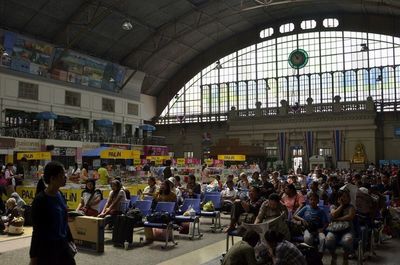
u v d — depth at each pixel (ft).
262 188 34.17
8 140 88.28
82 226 31.12
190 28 131.34
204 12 124.06
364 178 46.32
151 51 136.56
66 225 14.15
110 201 34.96
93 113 126.82
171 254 29.71
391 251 31.76
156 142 148.25
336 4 128.57
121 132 138.10
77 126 125.08
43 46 108.47
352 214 25.72
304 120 135.95
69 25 108.17
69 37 113.39
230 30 148.56
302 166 134.41
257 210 28.04
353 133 128.88
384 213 36.42
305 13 143.02
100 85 129.80
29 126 107.34
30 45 105.50
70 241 14.53
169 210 35.29
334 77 140.87
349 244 25.02
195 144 158.92
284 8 135.44
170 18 121.70
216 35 148.56
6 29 100.48
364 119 127.95
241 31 153.58
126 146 126.62
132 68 139.85
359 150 126.62
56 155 103.04
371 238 29.81
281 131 139.03
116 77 134.51
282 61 148.36
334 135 131.03
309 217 26.96
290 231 25.89
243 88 153.38
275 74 148.97
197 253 30.12
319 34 143.84
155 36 129.39
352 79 138.31
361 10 133.18
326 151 132.26
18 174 63.62
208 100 158.10
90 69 124.26
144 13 113.80
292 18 147.23
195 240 35.37
